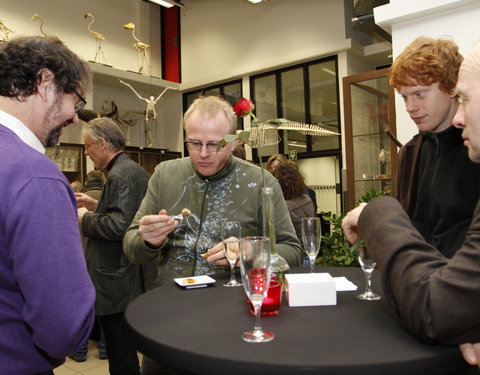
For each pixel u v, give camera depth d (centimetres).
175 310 99
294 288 101
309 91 673
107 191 214
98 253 208
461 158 124
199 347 74
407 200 145
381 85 300
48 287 79
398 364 66
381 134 305
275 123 120
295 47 689
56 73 91
